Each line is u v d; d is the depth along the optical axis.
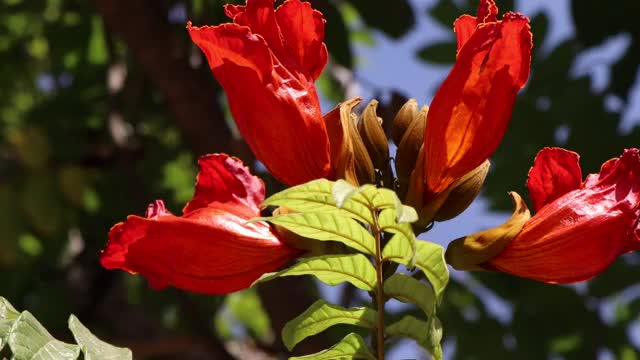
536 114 5.91
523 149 5.88
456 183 2.73
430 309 2.22
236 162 2.88
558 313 6.20
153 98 7.58
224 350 6.97
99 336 7.24
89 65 7.54
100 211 7.55
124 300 7.46
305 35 2.81
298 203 2.11
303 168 2.73
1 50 7.89
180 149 7.64
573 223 2.69
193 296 7.17
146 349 6.89
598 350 6.15
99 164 7.54
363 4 5.65
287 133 2.70
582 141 5.84
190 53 6.40
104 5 6.25
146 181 7.59
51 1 7.48
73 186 7.43
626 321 6.25
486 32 2.61
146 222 2.63
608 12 5.72
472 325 6.24
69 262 7.56
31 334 2.11
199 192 2.83
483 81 2.64
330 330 5.74
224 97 7.57
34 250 7.51
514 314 6.25
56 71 7.62
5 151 7.52
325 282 2.36
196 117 6.35
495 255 2.72
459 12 6.27
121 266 2.65
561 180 2.78
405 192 2.80
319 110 2.74
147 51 6.29
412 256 2.13
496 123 2.66
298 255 2.79
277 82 2.69
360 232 2.24
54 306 7.38
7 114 7.84
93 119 7.68
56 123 7.56
